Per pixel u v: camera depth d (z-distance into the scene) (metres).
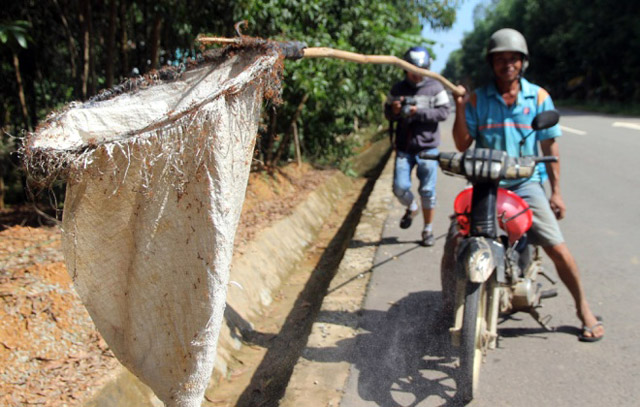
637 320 4.39
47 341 3.62
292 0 8.26
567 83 44.59
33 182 2.19
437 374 3.75
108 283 2.37
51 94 7.88
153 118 2.62
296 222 7.98
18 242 4.93
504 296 3.80
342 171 12.52
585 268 5.47
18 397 3.20
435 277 5.45
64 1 7.10
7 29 5.14
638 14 29.02
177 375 2.38
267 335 5.14
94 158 2.16
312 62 8.45
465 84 4.05
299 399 3.50
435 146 6.09
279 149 10.31
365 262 5.92
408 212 6.48
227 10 7.60
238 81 2.15
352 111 11.30
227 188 2.15
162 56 8.30
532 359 3.91
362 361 3.92
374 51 9.95
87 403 3.24
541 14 41.19
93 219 2.28
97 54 8.15
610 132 15.61
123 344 2.44
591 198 8.13
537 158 3.45
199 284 2.23
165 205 2.20
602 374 3.69
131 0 7.17
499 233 3.69
